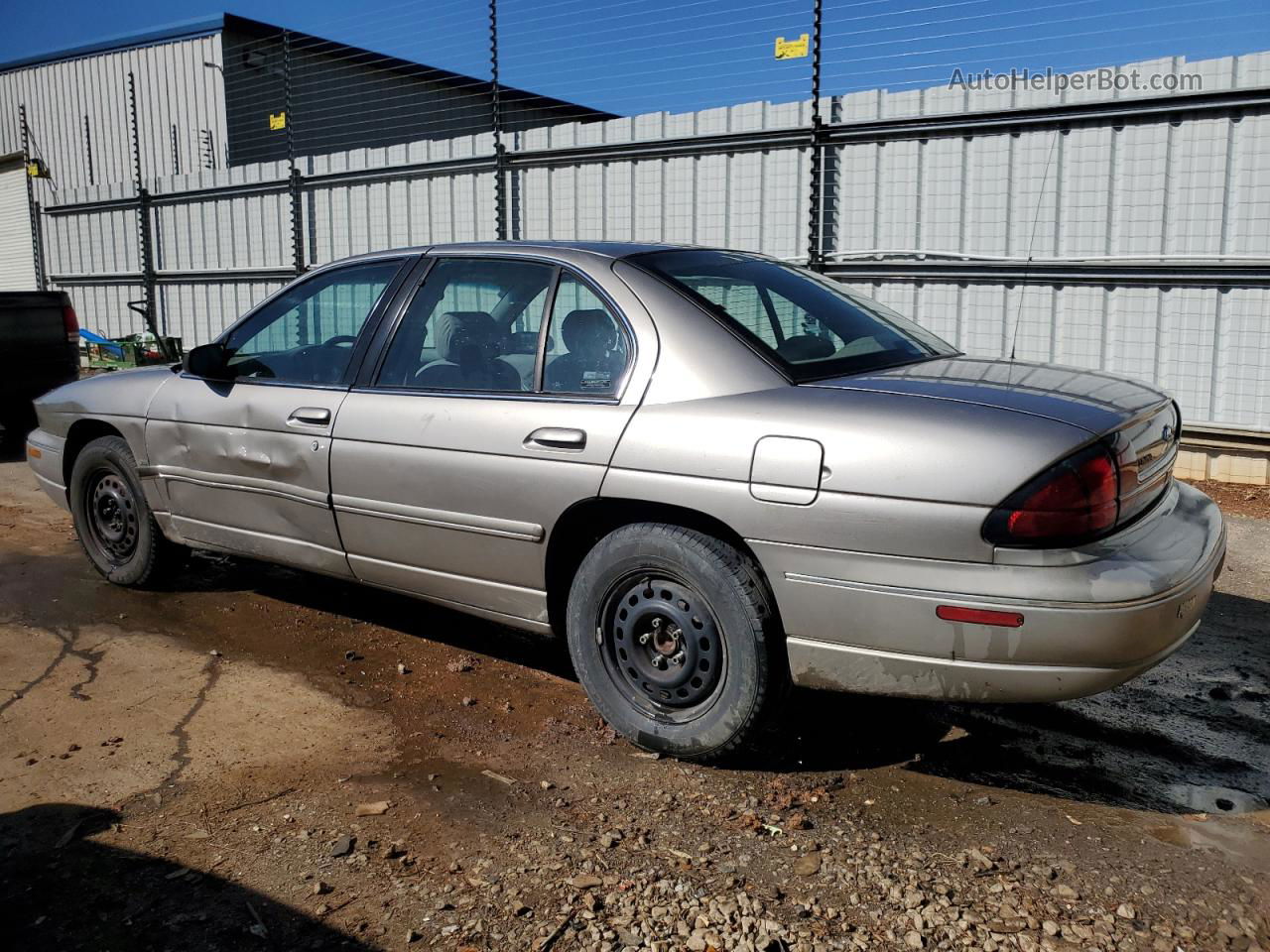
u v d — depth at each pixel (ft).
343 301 13.75
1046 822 9.52
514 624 11.96
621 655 10.91
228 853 8.97
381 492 12.42
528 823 9.46
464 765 10.64
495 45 34.42
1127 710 12.14
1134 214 24.22
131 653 13.85
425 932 7.86
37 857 8.93
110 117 59.77
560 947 7.66
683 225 31.40
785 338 10.77
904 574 8.97
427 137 59.93
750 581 9.85
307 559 13.71
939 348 12.12
